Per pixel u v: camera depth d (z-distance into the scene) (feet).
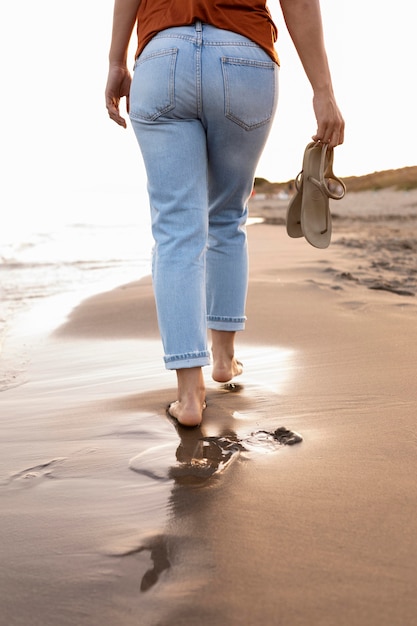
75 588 3.68
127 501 4.76
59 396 7.66
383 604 3.41
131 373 8.53
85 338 10.93
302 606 3.42
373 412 6.39
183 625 3.32
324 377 7.59
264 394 7.14
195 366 6.17
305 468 5.16
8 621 3.40
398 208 78.69
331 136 6.51
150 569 3.84
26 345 10.71
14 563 3.96
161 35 6.12
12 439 6.23
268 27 6.35
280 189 160.86
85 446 5.92
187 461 5.41
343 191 6.88
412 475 4.97
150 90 6.10
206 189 6.41
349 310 11.30
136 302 13.75
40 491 5.01
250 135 6.42
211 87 5.99
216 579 3.69
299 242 29.60
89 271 22.12
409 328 9.73
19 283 19.13
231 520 4.36
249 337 9.77
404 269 17.10
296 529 4.20
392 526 4.20
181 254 6.22
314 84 6.39
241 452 5.56
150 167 6.31
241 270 7.28
